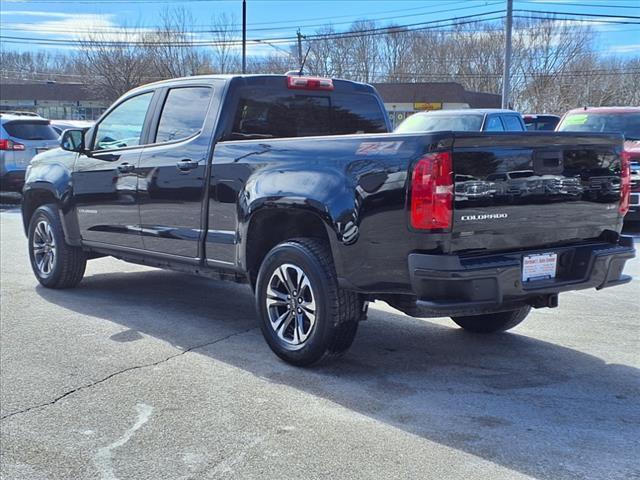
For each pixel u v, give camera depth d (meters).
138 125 6.58
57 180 7.33
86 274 8.63
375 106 6.88
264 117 6.04
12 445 3.90
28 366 5.12
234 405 4.42
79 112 61.06
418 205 4.21
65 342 5.70
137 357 5.33
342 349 4.97
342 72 59.09
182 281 8.27
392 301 4.82
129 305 6.98
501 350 5.58
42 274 7.70
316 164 4.83
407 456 3.72
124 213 6.61
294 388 4.70
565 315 6.69
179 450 3.82
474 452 3.76
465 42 62.28
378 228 4.43
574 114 13.72
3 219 13.75
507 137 4.36
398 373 5.01
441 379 4.89
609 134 4.91
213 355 5.39
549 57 61.81
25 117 15.64
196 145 5.86
